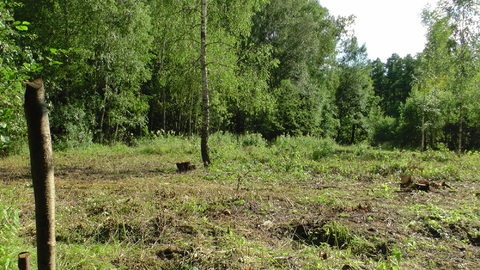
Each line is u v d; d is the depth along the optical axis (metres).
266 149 15.61
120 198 5.43
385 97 56.72
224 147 13.79
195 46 12.07
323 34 31.67
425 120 29.95
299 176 8.29
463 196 6.02
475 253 3.47
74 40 14.98
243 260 3.20
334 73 33.75
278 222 4.41
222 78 11.55
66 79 15.71
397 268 2.96
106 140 17.64
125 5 16.09
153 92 22.02
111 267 3.06
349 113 35.75
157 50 18.97
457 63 16.92
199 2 11.02
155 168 9.61
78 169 9.30
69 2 14.80
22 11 14.73
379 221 4.37
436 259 3.33
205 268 3.08
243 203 5.26
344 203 5.32
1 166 9.41
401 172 8.95
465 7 16.27
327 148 14.24
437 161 12.10
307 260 3.25
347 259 3.26
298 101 26.72
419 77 20.36
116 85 18.08
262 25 26.80
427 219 4.38
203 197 5.69
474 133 28.27
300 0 27.91
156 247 3.55
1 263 2.68
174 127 24.64
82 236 3.82
